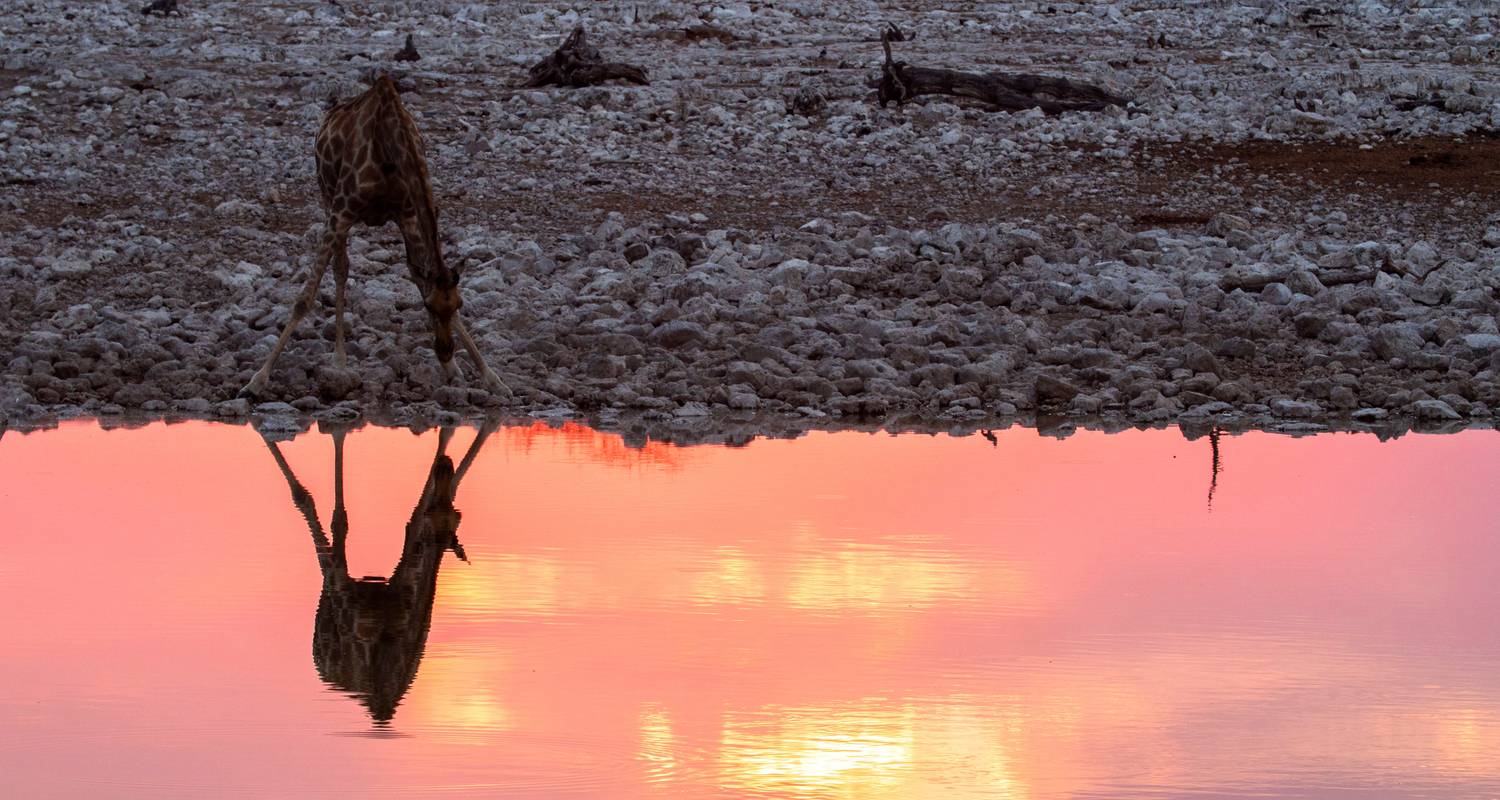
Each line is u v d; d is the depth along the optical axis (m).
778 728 24.58
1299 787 22.89
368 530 34.75
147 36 114.81
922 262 59.88
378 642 28.17
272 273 58.16
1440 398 47.88
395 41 118.81
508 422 45.00
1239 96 95.00
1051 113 90.75
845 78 100.56
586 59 96.56
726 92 94.38
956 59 111.88
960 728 24.69
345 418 45.16
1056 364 51.28
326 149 44.03
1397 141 83.44
